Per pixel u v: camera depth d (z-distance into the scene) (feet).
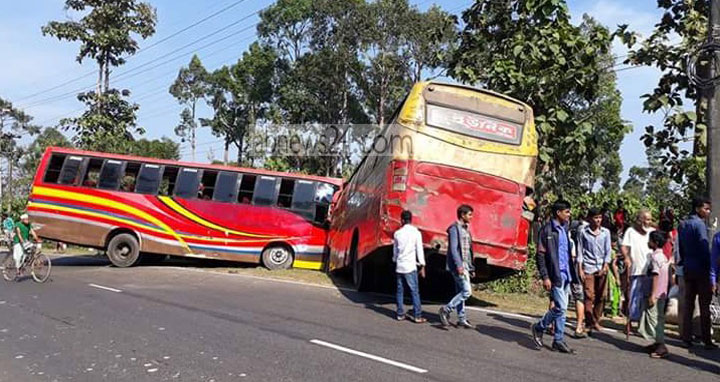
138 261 68.59
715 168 32.48
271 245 65.16
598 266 31.45
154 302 38.81
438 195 36.19
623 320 36.04
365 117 151.94
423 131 36.58
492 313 36.99
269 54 162.40
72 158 64.18
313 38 150.92
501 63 46.47
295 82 156.25
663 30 42.11
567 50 46.32
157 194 64.64
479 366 23.43
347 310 36.65
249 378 21.56
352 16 141.90
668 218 38.78
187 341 27.37
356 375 21.88
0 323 31.78
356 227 47.67
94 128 94.63
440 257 37.27
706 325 27.96
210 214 64.80
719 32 32.91
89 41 93.09
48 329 30.19
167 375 22.04
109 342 27.25
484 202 36.50
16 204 118.42
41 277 50.72
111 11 91.91
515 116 37.73
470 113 37.24
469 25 51.34
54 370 22.88
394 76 144.87
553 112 45.27
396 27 139.54
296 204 65.82
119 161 64.80
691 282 28.43
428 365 23.39
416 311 32.78
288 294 43.75
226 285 48.80
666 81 41.19
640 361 25.27
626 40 41.93
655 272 26.22
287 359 24.13
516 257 36.58
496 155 36.94
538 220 48.01
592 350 27.20
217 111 180.55
